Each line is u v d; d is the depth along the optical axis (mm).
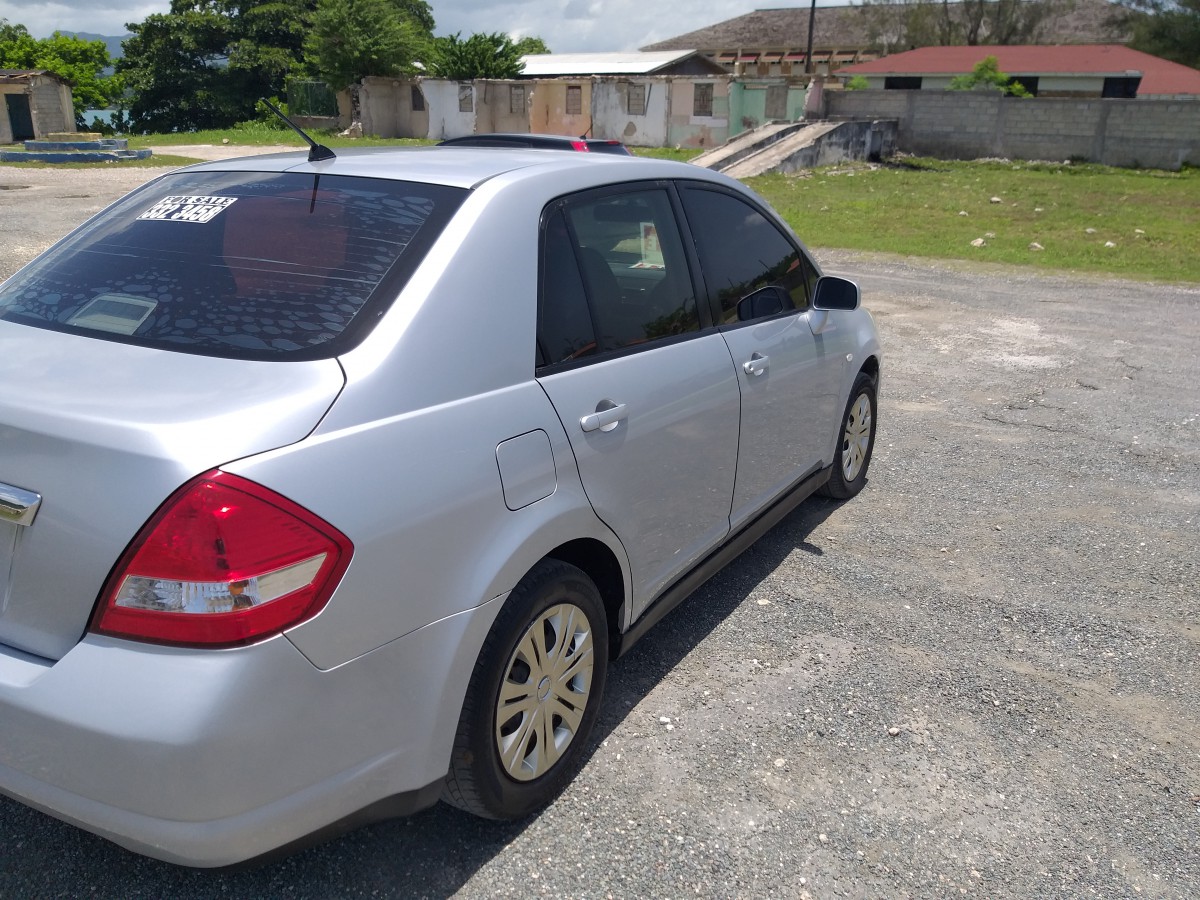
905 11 52094
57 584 1911
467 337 2369
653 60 45531
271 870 2434
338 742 2023
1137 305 10844
